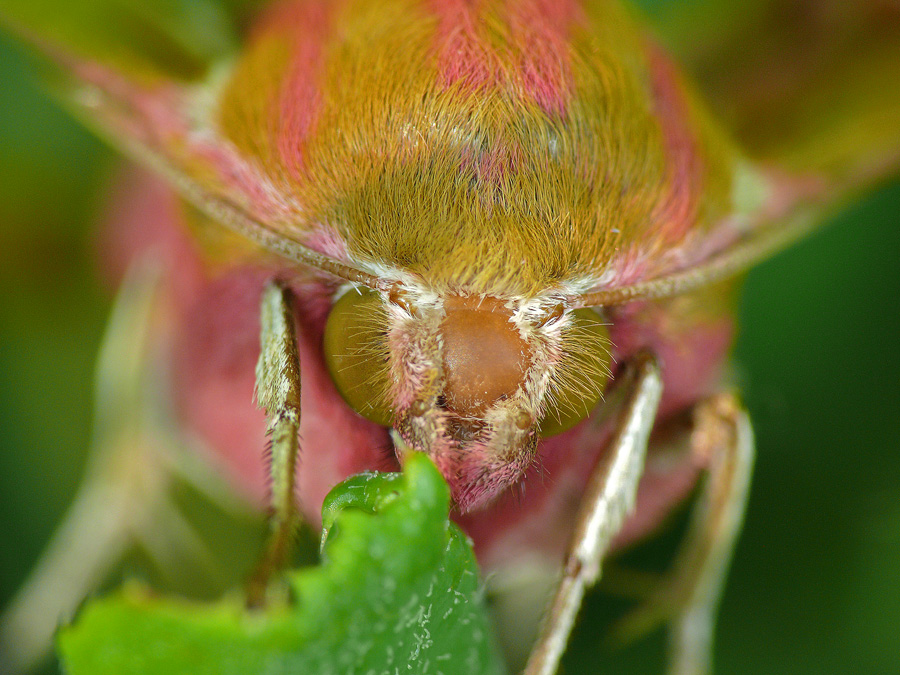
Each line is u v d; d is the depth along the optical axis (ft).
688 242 0.18
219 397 0.19
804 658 0.20
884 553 0.20
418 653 0.16
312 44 0.18
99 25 0.19
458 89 0.17
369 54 0.17
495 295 0.17
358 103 0.17
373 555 0.15
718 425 0.18
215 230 0.18
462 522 0.17
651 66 0.18
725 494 0.18
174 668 0.15
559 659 0.17
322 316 0.17
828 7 0.20
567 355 0.17
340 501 0.16
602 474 0.17
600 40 0.17
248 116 0.18
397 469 0.17
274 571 0.16
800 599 0.20
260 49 0.18
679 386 0.18
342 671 0.15
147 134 0.18
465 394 0.16
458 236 0.16
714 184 0.18
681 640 0.19
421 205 0.17
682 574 0.19
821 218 0.19
